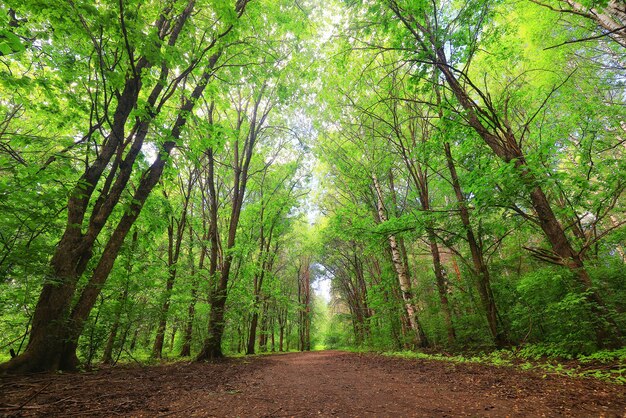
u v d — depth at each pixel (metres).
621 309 7.22
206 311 13.74
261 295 20.59
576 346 6.57
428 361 9.10
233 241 13.19
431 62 7.53
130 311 8.29
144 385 5.27
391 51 12.88
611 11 5.82
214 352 11.86
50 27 5.88
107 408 3.52
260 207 18.86
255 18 9.84
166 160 8.26
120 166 7.20
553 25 10.33
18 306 5.90
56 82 6.34
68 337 6.25
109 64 6.62
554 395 4.01
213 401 4.21
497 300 10.27
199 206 19.27
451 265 18.45
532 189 6.82
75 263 6.33
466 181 8.30
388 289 16.12
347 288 32.47
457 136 9.41
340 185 19.77
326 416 3.45
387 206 17.92
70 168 5.98
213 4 6.74
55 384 4.71
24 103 7.12
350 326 31.38
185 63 6.68
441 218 10.12
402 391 4.92
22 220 5.36
